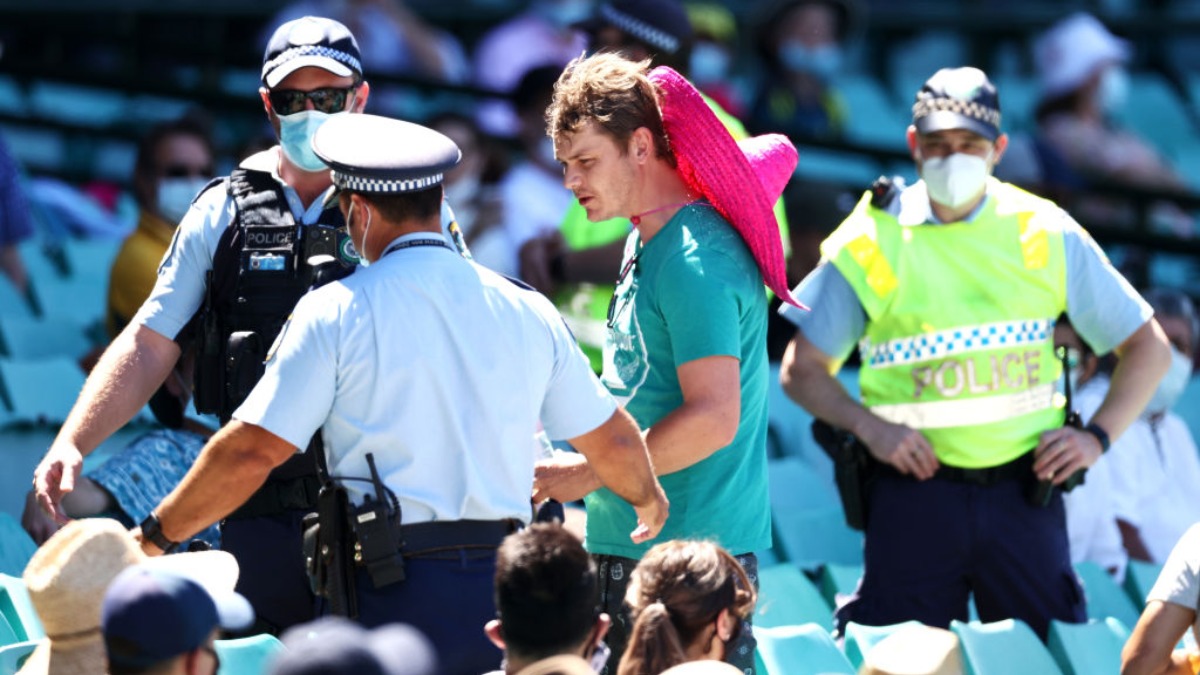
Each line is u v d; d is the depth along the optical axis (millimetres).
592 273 21250
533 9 40656
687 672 11148
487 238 27141
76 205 33750
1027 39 48938
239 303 15109
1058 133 37312
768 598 19391
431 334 12859
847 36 34219
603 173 14461
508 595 11383
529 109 27094
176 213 23219
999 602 18312
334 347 12688
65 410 23625
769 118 33562
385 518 12742
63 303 29359
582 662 11023
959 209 18328
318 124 15156
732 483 14844
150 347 15172
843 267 18484
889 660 13914
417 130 13414
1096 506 21781
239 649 14172
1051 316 18375
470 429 12969
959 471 18156
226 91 33781
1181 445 23172
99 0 40188
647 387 14852
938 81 18078
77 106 40594
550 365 13352
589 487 14555
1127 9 51062
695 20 37531
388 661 9336
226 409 15195
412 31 39031
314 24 15414
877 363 18578
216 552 13039
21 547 17922
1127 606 20766
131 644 10094
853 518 18641
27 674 11984
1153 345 18469
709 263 14406
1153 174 38062
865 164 44156
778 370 25625
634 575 12922
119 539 11672
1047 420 18375
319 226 15180
